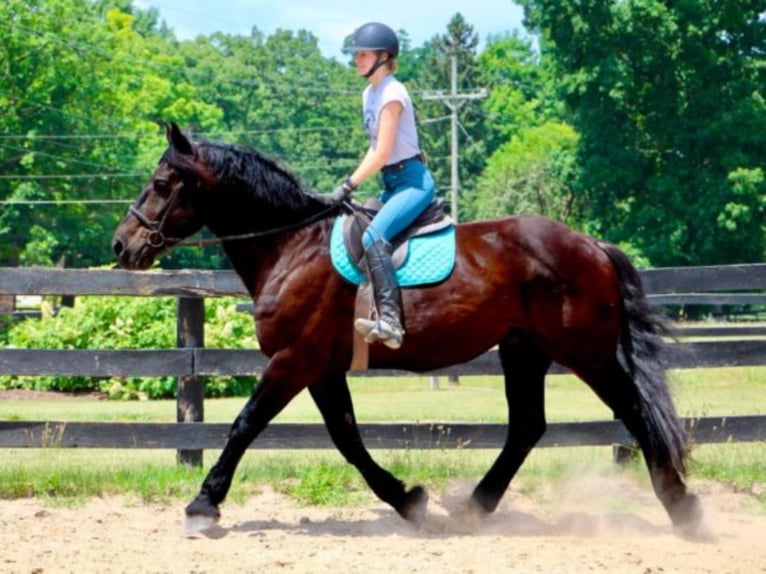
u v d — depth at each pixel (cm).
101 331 2664
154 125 8281
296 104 14450
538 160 8206
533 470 1252
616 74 6062
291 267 966
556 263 966
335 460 1323
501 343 1035
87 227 7412
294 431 1212
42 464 1289
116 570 809
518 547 906
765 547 924
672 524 998
